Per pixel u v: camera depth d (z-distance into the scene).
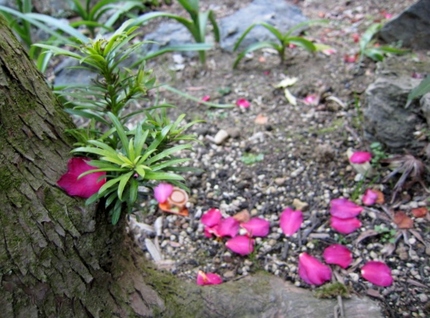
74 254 0.33
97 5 0.79
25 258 0.30
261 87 0.74
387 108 0.57
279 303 0.43
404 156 0.54
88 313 0.35
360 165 0.57
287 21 0.88
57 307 0.33
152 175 0.31
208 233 0.52
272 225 0.53
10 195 0.30
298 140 0.63
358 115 0.65
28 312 0.31
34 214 0.31
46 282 0.32
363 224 0.52
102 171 0.32
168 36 0.84
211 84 0.76
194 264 0.49
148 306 0.39
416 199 0.53
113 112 0.37
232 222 0.52
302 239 0.51
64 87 0.47
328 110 0.68
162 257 0.50
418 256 0.48
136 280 0.40
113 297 0.37
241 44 0.83
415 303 0.44
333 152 0.59
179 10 0.93
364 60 0.75
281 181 0.58
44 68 0.65
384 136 0.57
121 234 0.37
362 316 0.41
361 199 0.54
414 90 0.50
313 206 0.54
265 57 0.81
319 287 0.46
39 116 0.32
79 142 0.34
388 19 0.82
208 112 0.70
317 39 0.84
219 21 0.89
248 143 0.64
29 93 0.31
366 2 0.94
